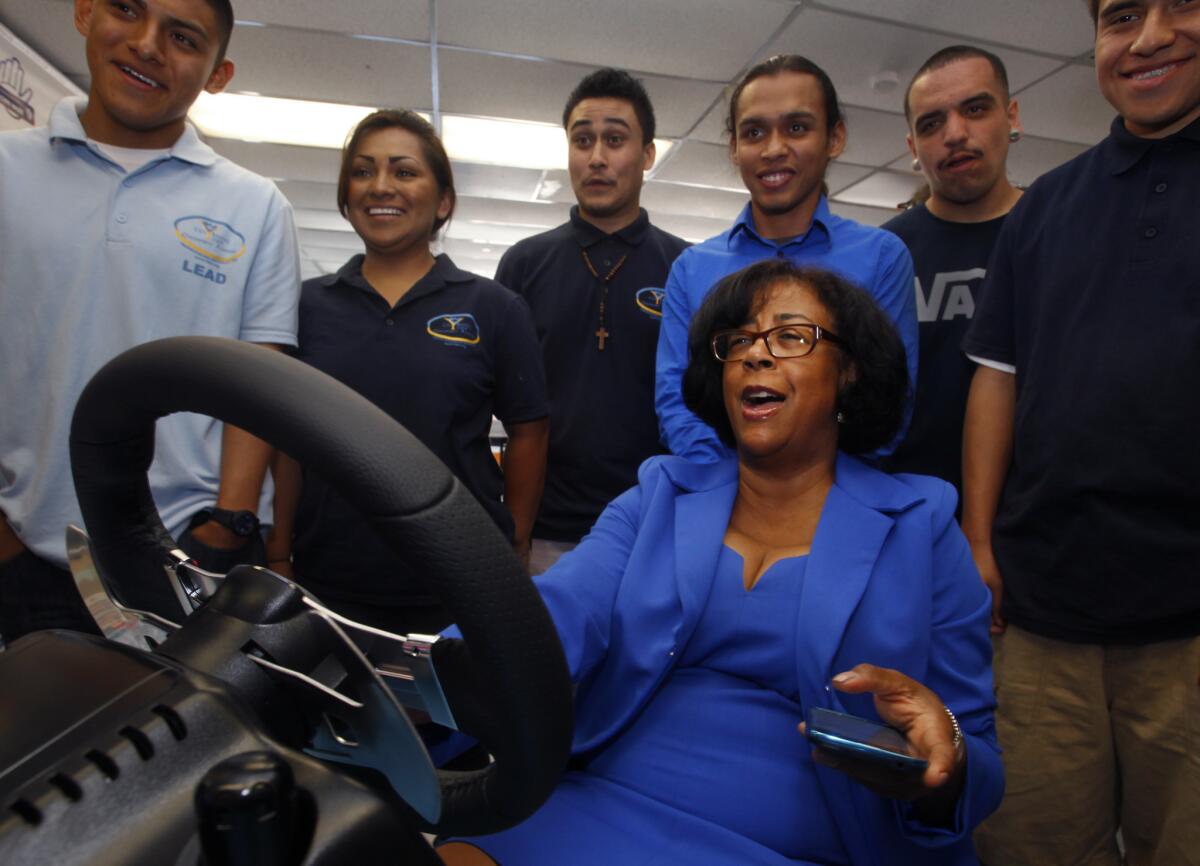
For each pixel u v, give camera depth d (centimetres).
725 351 102
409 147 155
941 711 69
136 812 25
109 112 119
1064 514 130
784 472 99
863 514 92
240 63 363
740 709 86
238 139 462
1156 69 117
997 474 151
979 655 90
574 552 98
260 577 34
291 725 32
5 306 116
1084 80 368
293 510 155
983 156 175
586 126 195
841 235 163
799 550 95
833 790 77
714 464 106
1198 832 118
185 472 120
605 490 190
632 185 199
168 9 116
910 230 191
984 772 75
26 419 118
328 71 370
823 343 96
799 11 317
